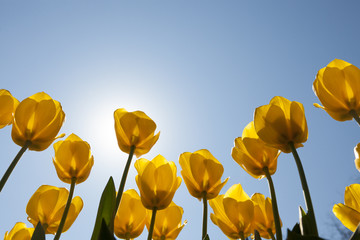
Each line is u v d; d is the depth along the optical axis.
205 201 0.61
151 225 0.56
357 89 0.54
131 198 0.65
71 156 0.60
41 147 0.57
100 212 0.49
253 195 0.67
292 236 0.39
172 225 0.66
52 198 0.62
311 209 0.47
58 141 0.63
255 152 0.59
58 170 0.59
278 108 0.55
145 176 0.58
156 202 0.57
